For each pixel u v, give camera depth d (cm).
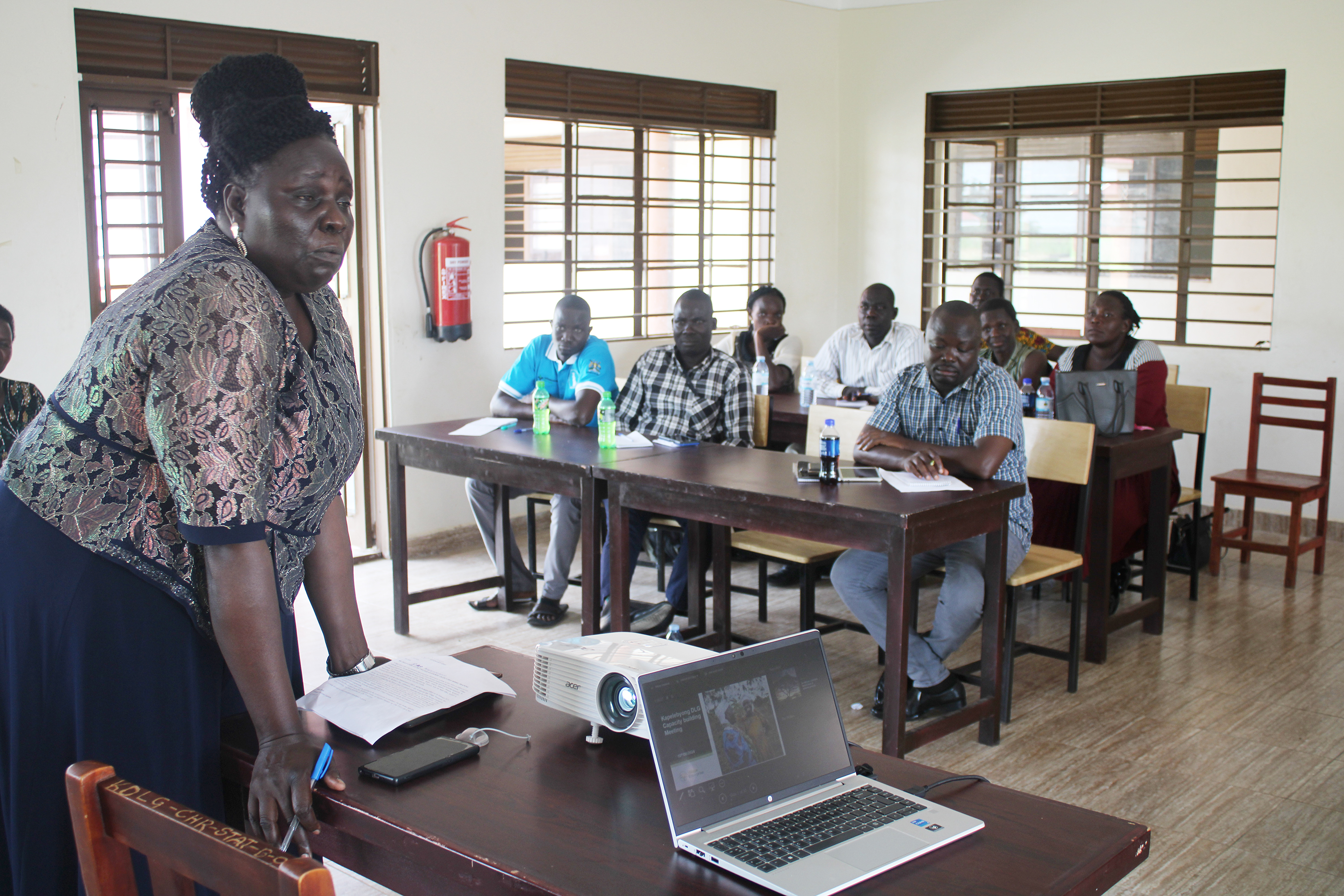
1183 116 554
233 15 411
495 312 512
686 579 395
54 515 119
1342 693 339
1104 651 365
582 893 103
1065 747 299
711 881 106
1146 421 397
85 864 95
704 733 121
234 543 113
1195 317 637
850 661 366
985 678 301
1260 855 241
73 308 382
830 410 370
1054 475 343
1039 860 110
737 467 323
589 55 536
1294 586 454
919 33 625
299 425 125
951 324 315
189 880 92
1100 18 569
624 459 337
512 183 530
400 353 479
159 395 109
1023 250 666
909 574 260
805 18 636
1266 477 466
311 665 358
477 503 419
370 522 494
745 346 568
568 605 428
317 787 124
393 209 468
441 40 475
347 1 443
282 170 117
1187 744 301
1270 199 624
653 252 604
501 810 119
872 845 112
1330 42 506
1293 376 527
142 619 122
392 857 120
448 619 411
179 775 127
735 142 627
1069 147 614
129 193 399
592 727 142
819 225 662
